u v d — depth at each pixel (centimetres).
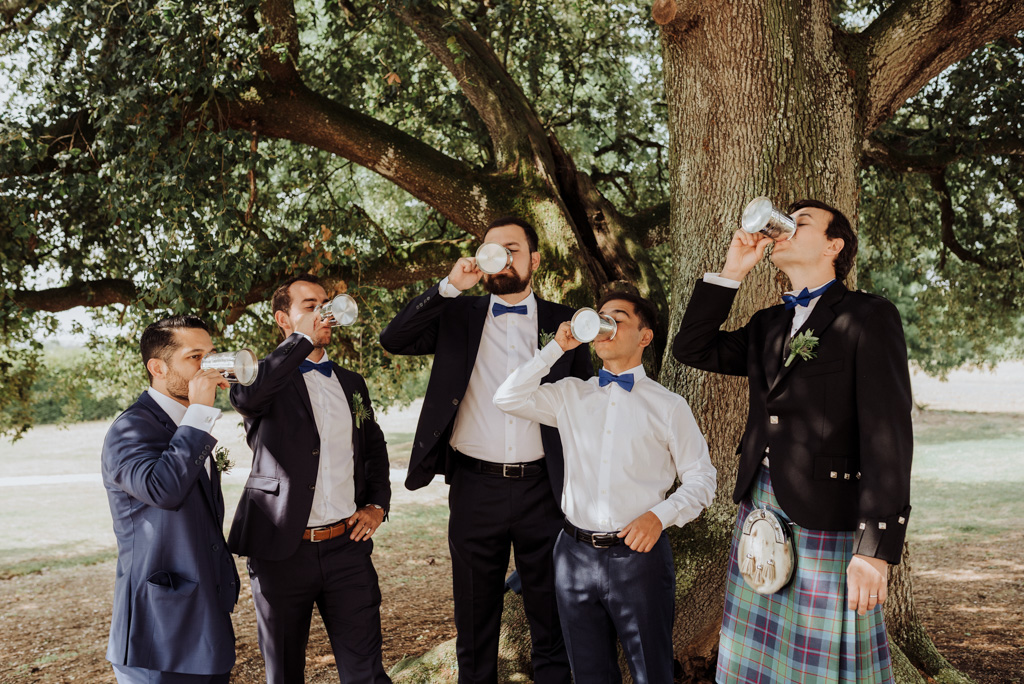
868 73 409
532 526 329
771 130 387
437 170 541
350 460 340
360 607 329
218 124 538
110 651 260
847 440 231
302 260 595
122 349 729
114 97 496
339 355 732
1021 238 805
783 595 239
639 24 773
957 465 1516
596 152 895
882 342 227
